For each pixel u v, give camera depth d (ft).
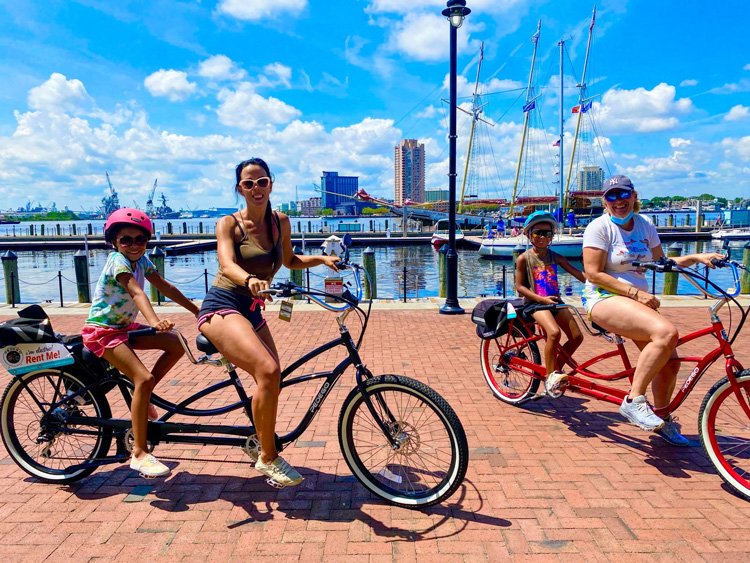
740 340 23.31
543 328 13.97
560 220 124.06
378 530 9.45
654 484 10.98
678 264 11.87
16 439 11.59
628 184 12.17
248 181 10.22
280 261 10.98
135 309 11.00
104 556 8.74
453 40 29.60
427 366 19.89
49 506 10.36
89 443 11.95
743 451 12.12
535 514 9.89
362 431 12.28
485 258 104.47
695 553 8.66
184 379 18.63
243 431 10.45
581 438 13.38
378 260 100.73
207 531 9.46
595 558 8.57
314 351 10.63
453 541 9.10
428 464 11.03
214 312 10.12
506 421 14.53
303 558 8.68
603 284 12.46
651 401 15.89
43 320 11.25
